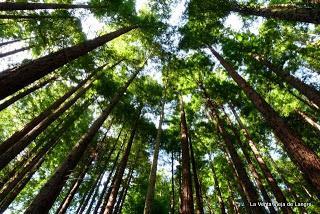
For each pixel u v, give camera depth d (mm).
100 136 18469
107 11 14781
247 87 9312
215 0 11797
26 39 14023
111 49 17000
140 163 19141
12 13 13898
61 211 11398
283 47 15219
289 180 18078
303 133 15844
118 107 17359
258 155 12727
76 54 7965
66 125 14695
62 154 16953
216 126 15156
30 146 16609
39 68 6125
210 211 17578
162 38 15445
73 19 14172
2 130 16469
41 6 11758
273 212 10688
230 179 18453
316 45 15430
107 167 18031
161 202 15969
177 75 17859
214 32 14930
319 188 5418
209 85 17141
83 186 16203
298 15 8094
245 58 15320
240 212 17250
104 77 16938
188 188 9391
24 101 16234
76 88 13547
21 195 17219
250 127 17797
